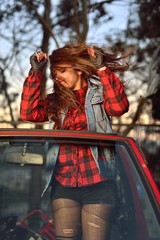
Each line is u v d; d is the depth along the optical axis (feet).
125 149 10.64
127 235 10.21
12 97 36.55
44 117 11.72
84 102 11.28
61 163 10.79
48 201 11.19
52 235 10.73
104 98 11.18
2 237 10.50
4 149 10.85
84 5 31.89
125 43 33.42
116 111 11.05
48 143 10.76
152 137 32.91
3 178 10.95
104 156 10.68
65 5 36.42
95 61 10.96
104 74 10.91
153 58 27.94
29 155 10.89
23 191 11.05
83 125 11.25
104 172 10.61
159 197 9.98
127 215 10.34
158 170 32.65
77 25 32.01
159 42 30.17
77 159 10.71
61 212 10.63
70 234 10.55
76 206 10.65
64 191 10.68
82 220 10.61
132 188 10.32
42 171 11.16
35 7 36.11
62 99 11.23
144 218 10.02
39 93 11.47
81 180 10.62
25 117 11.55
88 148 10.73
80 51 11.21
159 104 26.91
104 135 10.86
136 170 10.34
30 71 11.36
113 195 10.55
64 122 11.35
